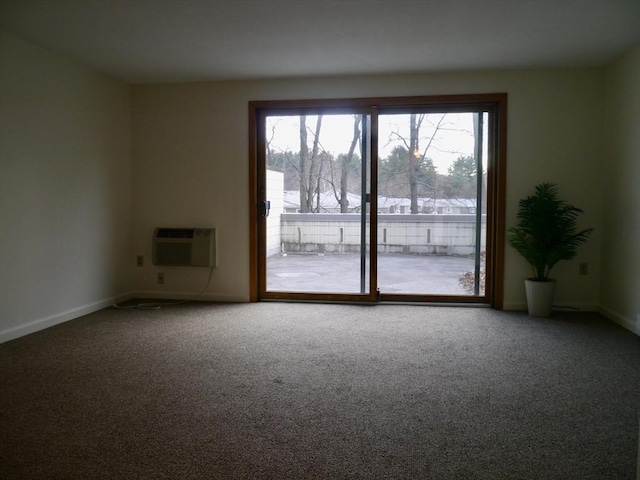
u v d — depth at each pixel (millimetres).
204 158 4332
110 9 2686
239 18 2822
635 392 2287
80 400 2182
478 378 2469
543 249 3703
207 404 2143
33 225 3299
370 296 4238
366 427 1932
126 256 4430
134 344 3041
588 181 3883
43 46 3318
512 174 3957
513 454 1728
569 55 3533
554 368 2615
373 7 2666
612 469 1627
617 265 3609
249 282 4336
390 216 4297
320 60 3643
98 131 3971
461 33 3062
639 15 2777
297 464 1657
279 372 2549
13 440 1812
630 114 3416
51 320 3486
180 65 3787
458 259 4246
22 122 3182
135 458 1689
